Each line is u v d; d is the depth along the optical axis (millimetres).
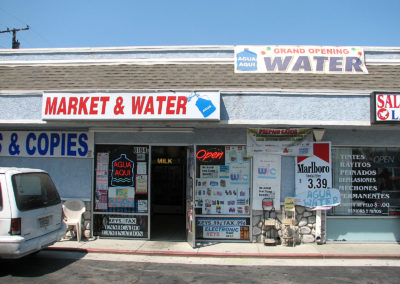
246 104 8297
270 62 9406
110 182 9312
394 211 9070
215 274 6664
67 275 6492
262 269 7012
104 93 8195
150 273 6691
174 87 8648
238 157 9078
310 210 8891
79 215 9023
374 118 7914
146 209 9188
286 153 8914
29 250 6301
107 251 8109
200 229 9031
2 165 9539
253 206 8898
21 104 8734
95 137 9352
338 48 9539
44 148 9445
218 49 9766
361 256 7820
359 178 9109
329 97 8266
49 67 9898
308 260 7711
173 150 12867
